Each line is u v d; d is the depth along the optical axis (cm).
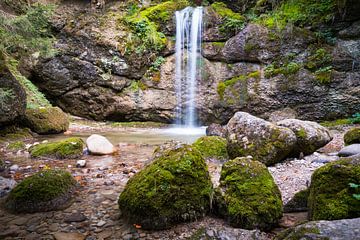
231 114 1024
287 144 483
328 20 934
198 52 1102
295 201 326
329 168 279
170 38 1130
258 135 499
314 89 933
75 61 1069
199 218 302
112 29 1090
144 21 1104
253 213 284
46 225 299
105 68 1071
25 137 784
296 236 193
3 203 348
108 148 619
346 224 192
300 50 964
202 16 1103
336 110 919
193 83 1083
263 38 1000
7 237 276
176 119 1096
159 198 290
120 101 1076
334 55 920
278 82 971
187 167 310
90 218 314
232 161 341
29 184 348
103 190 397
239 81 1025
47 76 1067
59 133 880
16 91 774
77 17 1100
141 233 281
